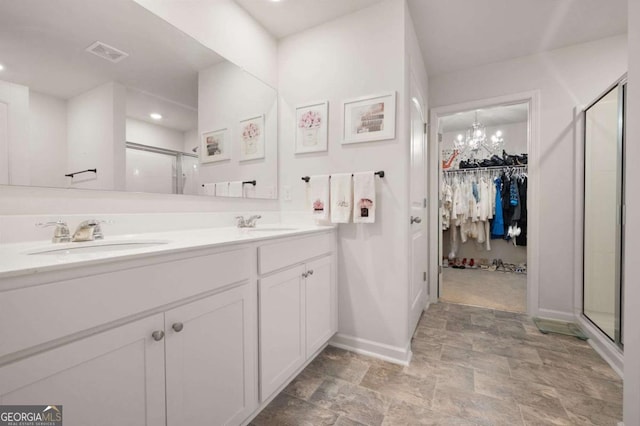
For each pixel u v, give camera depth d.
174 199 1.51
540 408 1.31
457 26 2.08
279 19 1.97
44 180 1.06
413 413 1.28
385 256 1.79
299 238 1.49
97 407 0.69
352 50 1.88
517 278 3.80
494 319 2.41
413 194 2.04
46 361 0.60
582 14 1.96
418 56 2.27
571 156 2.31
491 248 4.50
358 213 1.76
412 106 1.99
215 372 1.01
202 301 0.96
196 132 1.62
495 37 2.22
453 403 1.34
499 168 4.20
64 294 0.63
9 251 0.85
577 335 2.04
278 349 1.33
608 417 1.25
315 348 1.65
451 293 3.16
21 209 1.01
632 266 1.08
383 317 1.79
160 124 1.44
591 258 2.16
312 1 1.79
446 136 4.73
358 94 1.85
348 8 1.85
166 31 1.44
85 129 1.17
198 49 1.60
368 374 1.59
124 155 1.30
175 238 1.23
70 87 1.12
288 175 2.12
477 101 2.65
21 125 1.00
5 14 0.97
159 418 0.82
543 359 1.75
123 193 1.30
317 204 1.89
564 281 2.35
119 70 1.28
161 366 0.83
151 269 0.80
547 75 2.40
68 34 1.11
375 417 1.25
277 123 2.16
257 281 1.21
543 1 1.83
